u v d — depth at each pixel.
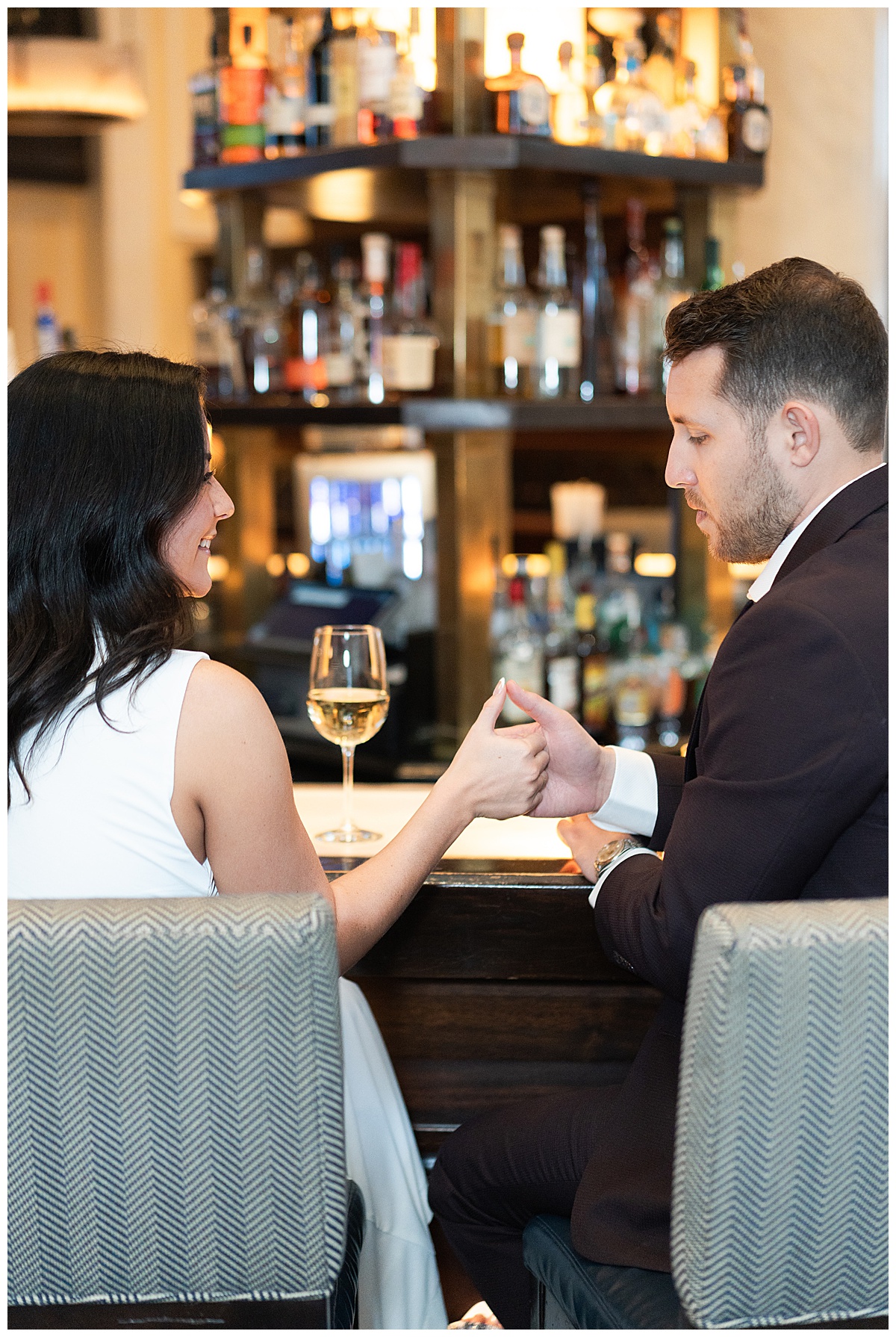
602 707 2.66
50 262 4.28
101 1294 0.88
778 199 3.39
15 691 1.06
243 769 1.06
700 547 2.73
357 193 2.38
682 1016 1.19
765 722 1.04
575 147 2.13
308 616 2.73
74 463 1.08
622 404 2.28
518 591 2.55
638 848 1.25
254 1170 0.85
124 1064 0.84
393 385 2.22
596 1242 1.12
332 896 1.16
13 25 3.98
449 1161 1.35
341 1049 0.85
